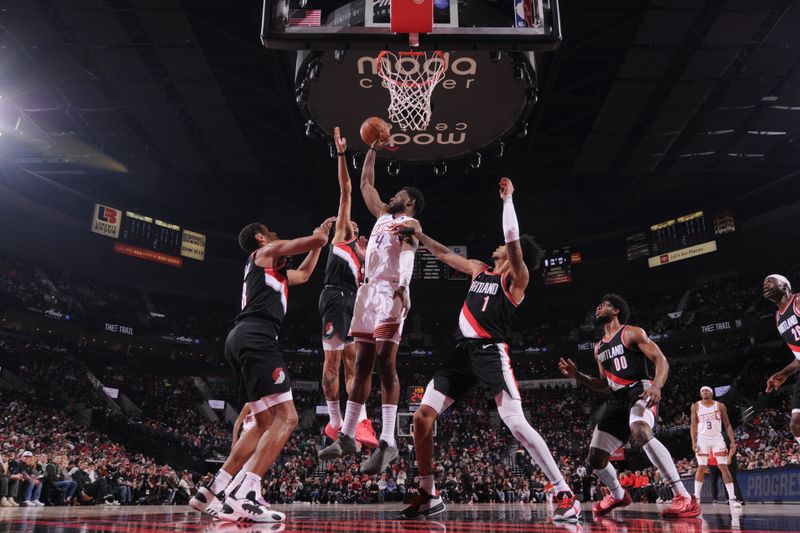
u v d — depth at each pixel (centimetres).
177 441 2417
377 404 3184
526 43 654
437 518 423
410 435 2344
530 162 2719
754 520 409
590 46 1911
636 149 2511
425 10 624
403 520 396
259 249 416
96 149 2700
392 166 1220
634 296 3544
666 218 3359
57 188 2917
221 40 1908
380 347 407
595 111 2228
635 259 3409
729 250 3134
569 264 3556
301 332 3600
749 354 2972
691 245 3180
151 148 2662
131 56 1934
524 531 282
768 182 2994
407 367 3500
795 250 2969
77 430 2069
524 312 3744
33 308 2717
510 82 978
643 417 467
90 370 2950
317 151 2547
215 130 2377
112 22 1778
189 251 3372
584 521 387
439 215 3397
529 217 3516
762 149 2591
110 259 3231
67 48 1941
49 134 2572
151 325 3225
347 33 646
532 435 382
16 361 2548
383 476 2048
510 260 392
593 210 3409
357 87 1006
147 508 984
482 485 2031
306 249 395
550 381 3372
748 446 2092
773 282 547
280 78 2028
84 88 2167
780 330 549
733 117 2292
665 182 3023
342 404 3116
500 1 664
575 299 3650
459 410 3094
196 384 3241
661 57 1881
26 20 1792
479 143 1141
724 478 847
